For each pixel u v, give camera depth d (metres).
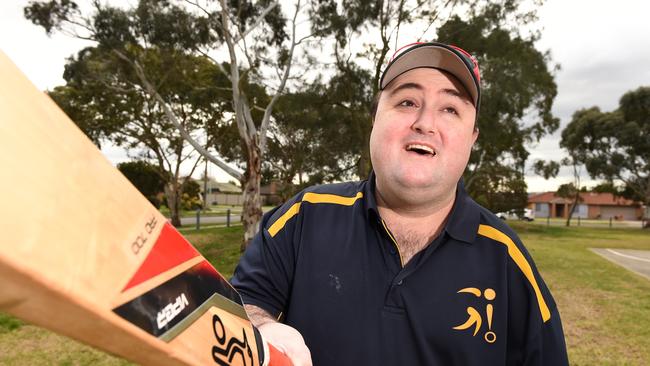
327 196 1.25
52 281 0.25
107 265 0.32
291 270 1.19
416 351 1.03
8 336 4.86
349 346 1.06
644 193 35.69
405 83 1.06
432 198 1.05
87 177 0.31
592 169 33.75
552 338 1.07
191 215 34.88
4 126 0.24
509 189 34.50
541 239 21.03
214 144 21.17
